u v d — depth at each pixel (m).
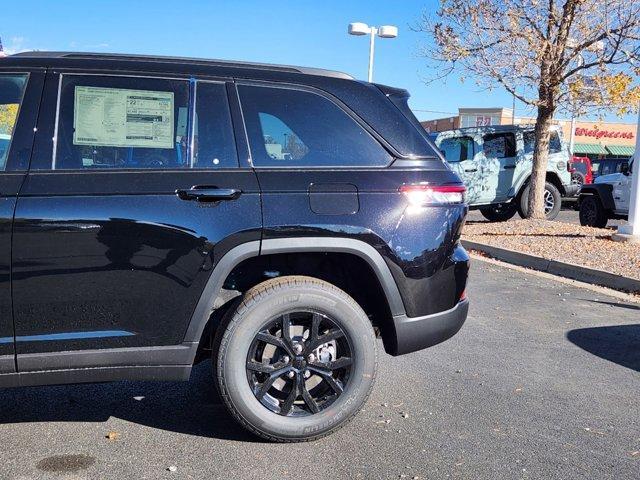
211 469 3.20
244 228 3.30
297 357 3.46
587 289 7.87
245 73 3.59
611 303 7.12
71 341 3.18
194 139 3.42
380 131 3.69
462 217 3.79
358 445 3.51
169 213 3.24
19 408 3.96
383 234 3.49
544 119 13.20
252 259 3.63
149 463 3.25
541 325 6.16
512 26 11.80
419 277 3.59
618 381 4.63
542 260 9.24
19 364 3.14
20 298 3.11
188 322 3.29
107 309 3.21
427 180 3.66
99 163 3.29
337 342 3.56
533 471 3.26
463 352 5.26
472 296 7.41
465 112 46.66
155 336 3.28
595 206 14.59
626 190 13.50
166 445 3.47
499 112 45.06
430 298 3.64
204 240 3.26
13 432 3.60
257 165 3.46
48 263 3.12
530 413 4.01
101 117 3.34
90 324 3.21
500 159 14.51
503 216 15.86
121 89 3.38
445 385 4.48
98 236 3.15
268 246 3.33
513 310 6.75
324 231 3.39
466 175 14.12
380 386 4.43
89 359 3.21
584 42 11.59
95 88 3.36
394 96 3.88
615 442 3.62
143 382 4.47
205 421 3.80
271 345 3.53
